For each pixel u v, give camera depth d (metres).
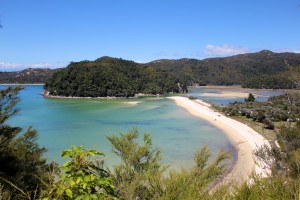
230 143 42.84
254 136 47.47
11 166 10.70
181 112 79.56
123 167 6.94
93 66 148.75
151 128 54.75
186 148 39.16
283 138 21.70
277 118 63.72
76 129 53.56
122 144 7.71
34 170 11.33
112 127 55.56
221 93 173.12
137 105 98.38
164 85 166.75
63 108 88.94
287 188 4.78
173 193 4.98
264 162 20.91
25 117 68.62
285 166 10.48
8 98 11.04
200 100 120.50
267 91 190.25
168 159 32.81
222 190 4.71
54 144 41.25
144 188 6.14
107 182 3.62
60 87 134.25
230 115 75.44
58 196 3.45
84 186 3.46
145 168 6.95
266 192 4.70
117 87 138.00
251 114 69.00
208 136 48.09
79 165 3.68
